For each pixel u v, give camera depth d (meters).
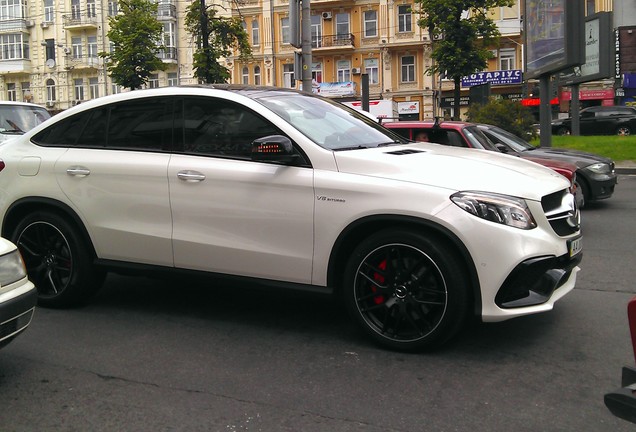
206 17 23.77
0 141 9.80
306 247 4.05
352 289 4.00
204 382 3.57
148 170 4.53
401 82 41.41
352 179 3.91
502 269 3.57
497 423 3.03
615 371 3.61
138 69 29.80
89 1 45.94
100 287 5.11
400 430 2.98
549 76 14.30
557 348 3.98
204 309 4.97
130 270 4.70
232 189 4.24
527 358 3.82
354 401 3.29
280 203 4.09
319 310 4.89
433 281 3.79
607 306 4.85
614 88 37.88
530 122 18.22
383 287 3.93
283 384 3.52
